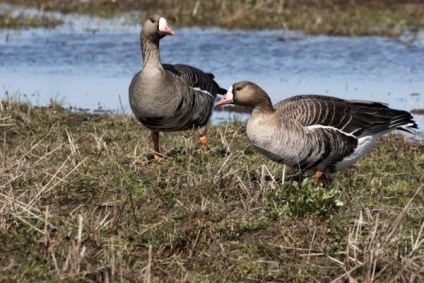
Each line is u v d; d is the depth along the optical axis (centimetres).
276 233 1172
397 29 2781
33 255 1101
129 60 2520
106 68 2431
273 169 1427
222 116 2020
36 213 1226
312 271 1073
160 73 1480
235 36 2770
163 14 3017
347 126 1328
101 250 1107
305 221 1172
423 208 1277
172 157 1522
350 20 2897
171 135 1736
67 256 1081
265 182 1332
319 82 2248
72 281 1034
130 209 1267
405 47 2606
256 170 1409
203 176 1366
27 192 1313
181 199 1300
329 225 1180
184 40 2717
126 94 2158
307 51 2581
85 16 3100
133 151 1580
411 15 2950
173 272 1077
